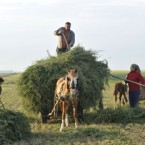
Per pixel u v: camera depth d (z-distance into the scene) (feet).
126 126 52.29
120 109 57.11
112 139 43.91
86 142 42.55
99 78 55.93
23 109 57.31
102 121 55.57
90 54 57.47
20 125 45.52
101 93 56.65
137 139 43.88
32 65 56.08
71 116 56.65
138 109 58.44
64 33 62.34
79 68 54.75
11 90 124.36
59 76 54.54
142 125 53.26
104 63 57.98
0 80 57.21
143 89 74.18
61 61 56.03
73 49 57.57
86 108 56.08
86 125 52.95
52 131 50.01
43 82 54.80
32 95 55.26
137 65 63.67
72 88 49.96
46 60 57.41
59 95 51.52
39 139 44.32
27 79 55.26
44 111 56.65
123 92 74.84
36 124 55.26
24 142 43.04
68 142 42.68
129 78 63.26
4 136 42.57
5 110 45.91
